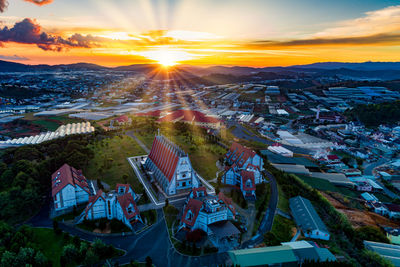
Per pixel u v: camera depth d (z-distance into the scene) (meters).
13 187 123.56
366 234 121.00
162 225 113.19
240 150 174.88
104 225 110.38
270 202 138.12
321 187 173.62
